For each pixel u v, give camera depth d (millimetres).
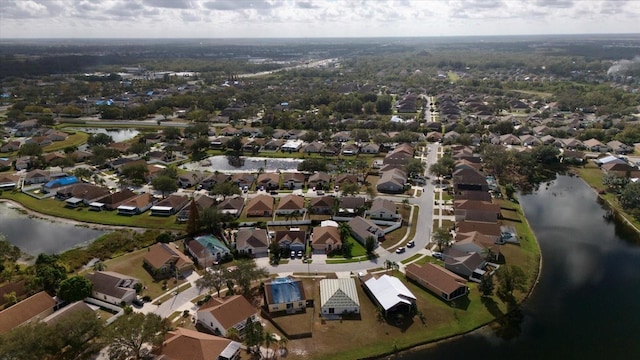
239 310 79938
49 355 67938
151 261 99625
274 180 155875
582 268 102250
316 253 107062
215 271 90500
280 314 82938
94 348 70188
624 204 138125
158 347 70375
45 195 147625
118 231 119750
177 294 89875
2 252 100938
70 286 85500
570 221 129375
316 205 131625
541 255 108312
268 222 123250
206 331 78500
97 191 144125
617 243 115312
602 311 86375
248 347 72750
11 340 63156
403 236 115875
